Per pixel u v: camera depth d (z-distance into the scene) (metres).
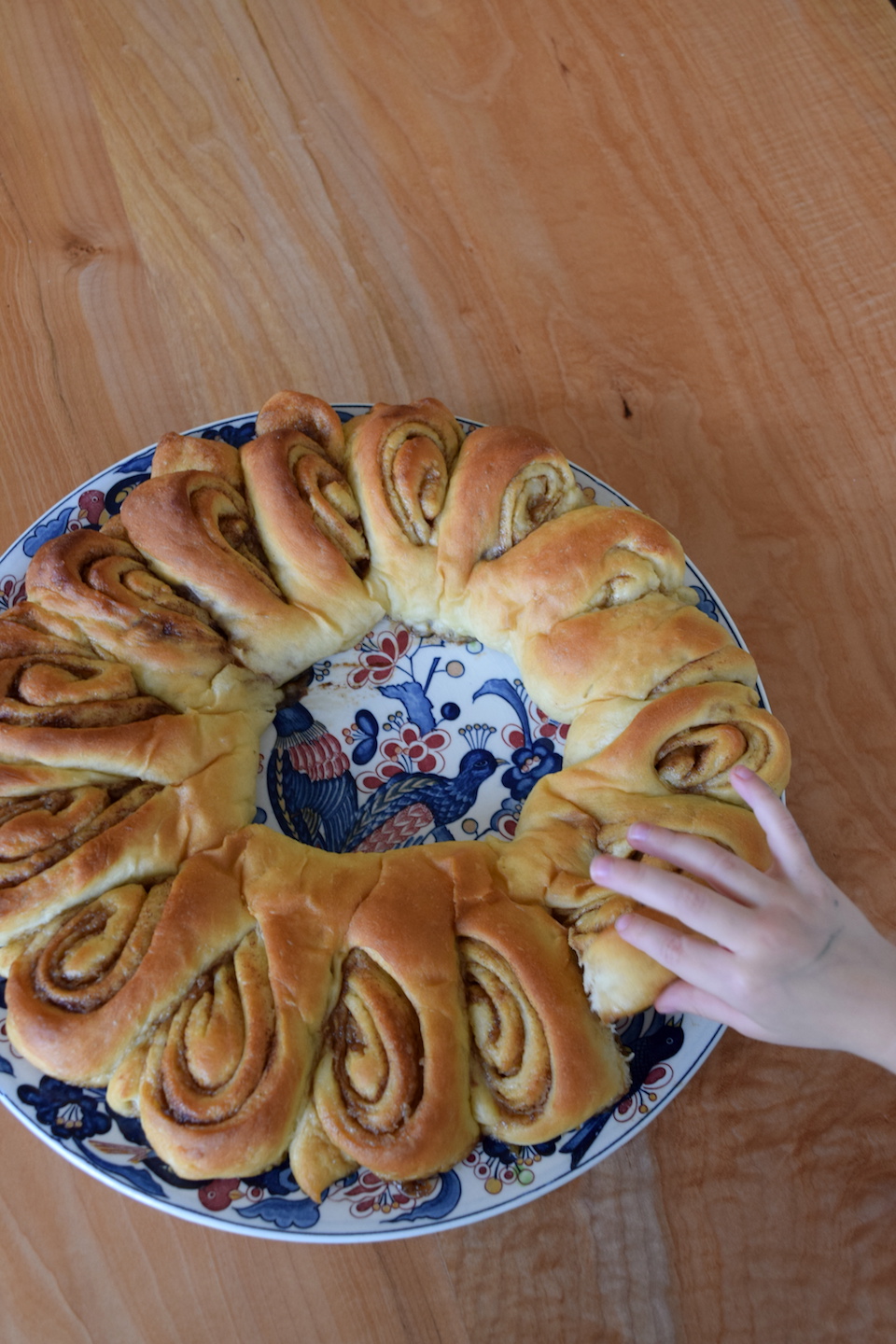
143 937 0.47
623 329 0.65
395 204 0.66
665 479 0.62
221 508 0.54
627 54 0.69
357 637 0.56
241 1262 0.50
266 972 0.48
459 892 0.49
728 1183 0.51
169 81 0.67
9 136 0.65
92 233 0.64
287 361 0.63
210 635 0.53
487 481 0.55
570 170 0.67
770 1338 0.49
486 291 0.65
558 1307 0.49
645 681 0.53
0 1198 0.50
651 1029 0.50
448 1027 0.47
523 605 0.55
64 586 0.51
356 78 0.68
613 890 0.48
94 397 0.61
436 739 0.56
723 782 0.51
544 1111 0.47
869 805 0.57
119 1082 0.46
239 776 0.52
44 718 0.49
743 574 0.61
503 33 0.69
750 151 0.68
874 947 0.47
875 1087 0.52
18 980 0.47
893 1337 0.49
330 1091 0.46
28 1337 0.48
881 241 0.66
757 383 0.64
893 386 0.64
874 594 0.60
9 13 0.67
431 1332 0.49
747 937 0.45
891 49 0.69
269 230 0.65
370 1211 0.47
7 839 0.48
